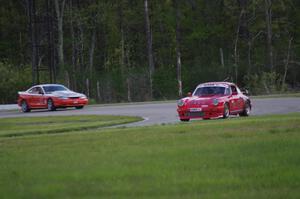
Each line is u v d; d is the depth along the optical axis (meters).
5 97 130.50
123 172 23.83
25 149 33.72
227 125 42.31
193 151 28.98
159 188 20.84
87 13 178.50
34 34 131.88
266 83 134.50
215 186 20.86
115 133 41.31
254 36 169.62
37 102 93.31
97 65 188.62
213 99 57.09
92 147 33.00
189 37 178.62
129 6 180.38
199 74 141.00
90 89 135.62
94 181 22.36
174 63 177.38
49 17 137.88
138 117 67.06
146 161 26.47
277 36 167.00
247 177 22.06
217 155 27.30
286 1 172.88
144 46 181.00
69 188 21.20
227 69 141.75
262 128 38.81
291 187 20.38
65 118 70.50
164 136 36.94
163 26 180.25
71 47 187.62
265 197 19.09
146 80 135.62
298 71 153.38
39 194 20.42
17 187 21.70
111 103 117.88
